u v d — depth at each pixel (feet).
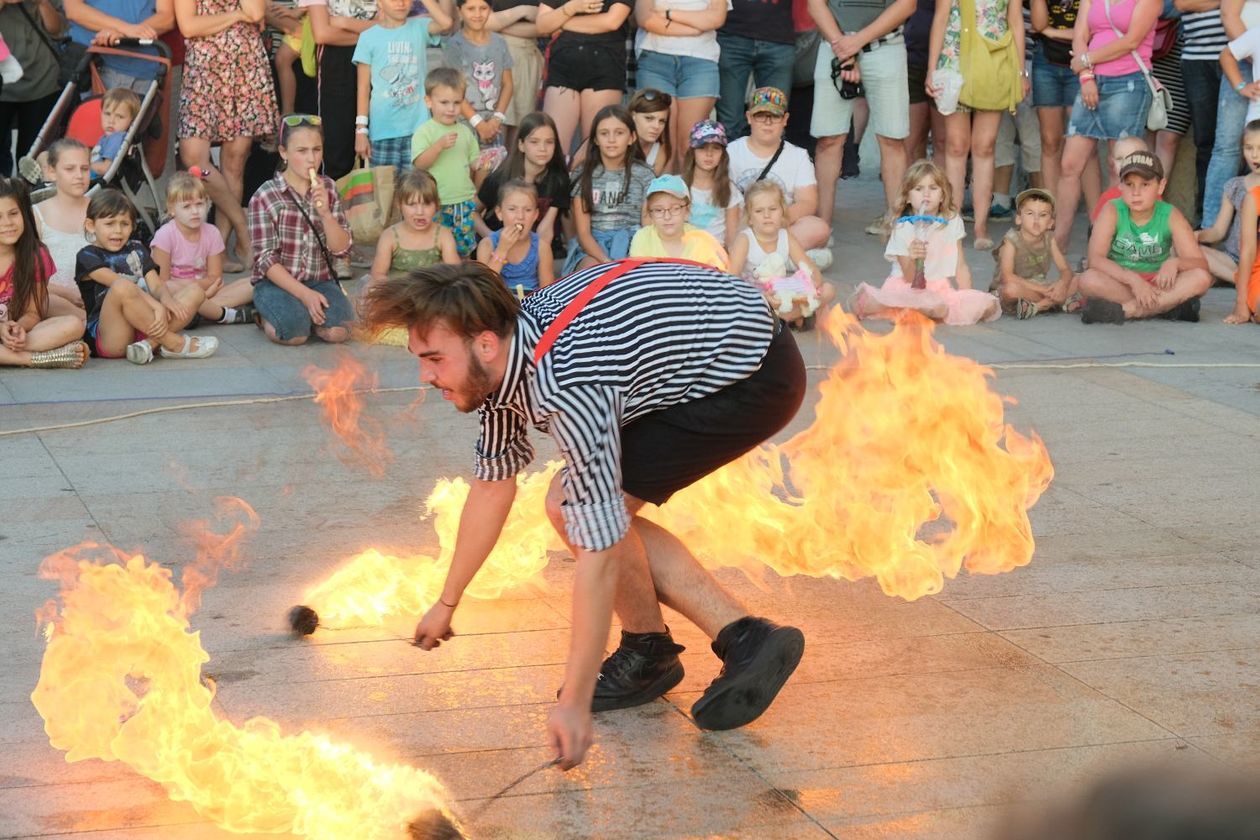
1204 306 31.40
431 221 28.68
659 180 29.25
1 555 15.94
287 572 15.67
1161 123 34.17
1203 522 17.87
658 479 11.48
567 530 10.44
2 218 24.00
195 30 31.89
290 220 27.14
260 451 20.27
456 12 36.19
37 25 33.55
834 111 35.63
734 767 11.61
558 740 10.09
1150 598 15.37
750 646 11.91
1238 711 12.67
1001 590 15.55
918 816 10.85
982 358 26.48
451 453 20.38
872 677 13.33
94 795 10.98
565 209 31.32
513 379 10.55
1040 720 12.47
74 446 20.26
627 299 10.85
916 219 29.53
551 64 34.17
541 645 13.97
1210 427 22.20
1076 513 18.17
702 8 33.94
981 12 34.45
